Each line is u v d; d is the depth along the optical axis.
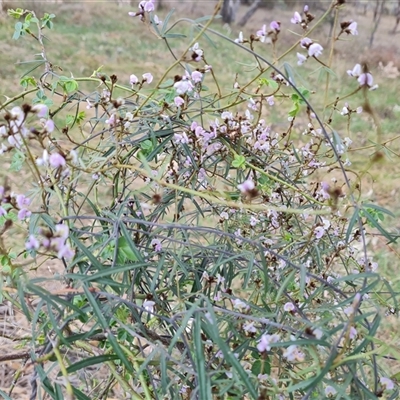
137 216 0.37
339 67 1.96
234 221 0.40
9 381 0.56
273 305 0.37
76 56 2.01
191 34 0.34
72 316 0.27
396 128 1.53
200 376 0.24
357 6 2.88
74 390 0.27
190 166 0.37
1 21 2.07
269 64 0.31
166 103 0.37
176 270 0.35
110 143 0.36
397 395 0.29
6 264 0.30
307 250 0.39
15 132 0.28
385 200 1.06
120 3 2.89
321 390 0.28
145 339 0.28
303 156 0.44
